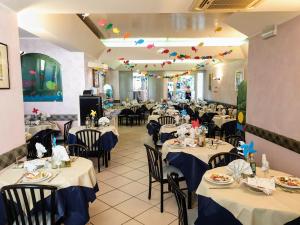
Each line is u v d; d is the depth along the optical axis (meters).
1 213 2.16
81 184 2.38
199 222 2.06
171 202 3.33
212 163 2.96
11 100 2.88
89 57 7.32
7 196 2.06
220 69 10.79
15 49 2.96
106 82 12.31
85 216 2.32
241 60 8.66
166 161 3.51
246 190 2.03
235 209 1.84
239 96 6.20
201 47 8.01
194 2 2.53
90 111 6.14
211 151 3.23
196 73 13.32
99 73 9.84
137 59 8.81
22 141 3.12
